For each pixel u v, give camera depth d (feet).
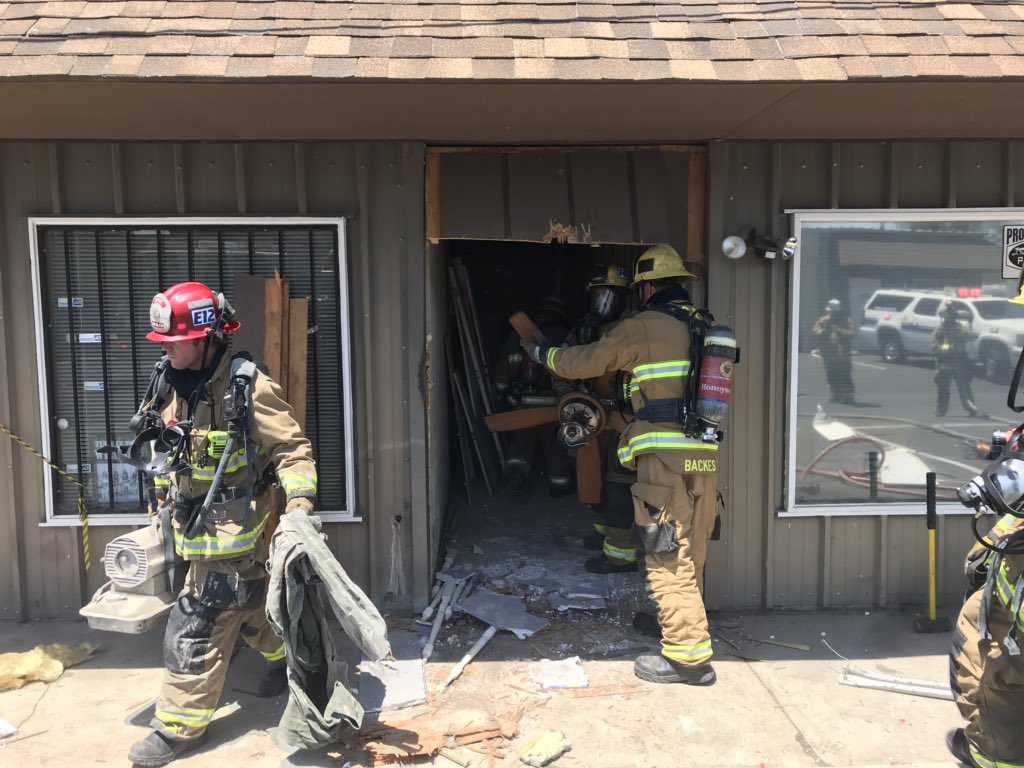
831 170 12.69
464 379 19.70
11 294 12.60
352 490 12.94
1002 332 13.14
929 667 11.41
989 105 10.50
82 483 12.92
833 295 13.01
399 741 9.46
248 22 10.05
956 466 13.29
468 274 20.02
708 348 10.98
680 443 10.95
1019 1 10.77
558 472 18.71
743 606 13.32
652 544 10.90
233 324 9.55
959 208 12.79
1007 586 7.93
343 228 12.52
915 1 10.63
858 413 13.19
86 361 12.84
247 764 9.12
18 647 11.96
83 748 9.47
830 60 9.50
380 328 12.77
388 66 9.27
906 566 13.35
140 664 11.55
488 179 12.67
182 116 10.87
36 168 12.41
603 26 10.11
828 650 11.95
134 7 10.26
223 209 12.57
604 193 12.66
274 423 9.29
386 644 8.90
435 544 14.20
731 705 10.41
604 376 14.16
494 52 9.56
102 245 12.67
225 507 9.30
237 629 9.66
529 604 13.23
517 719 10.01
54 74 9.11
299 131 11.80
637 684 10.94
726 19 10.31
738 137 12.41
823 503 13.21
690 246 12.88
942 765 9.08
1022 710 8.27
